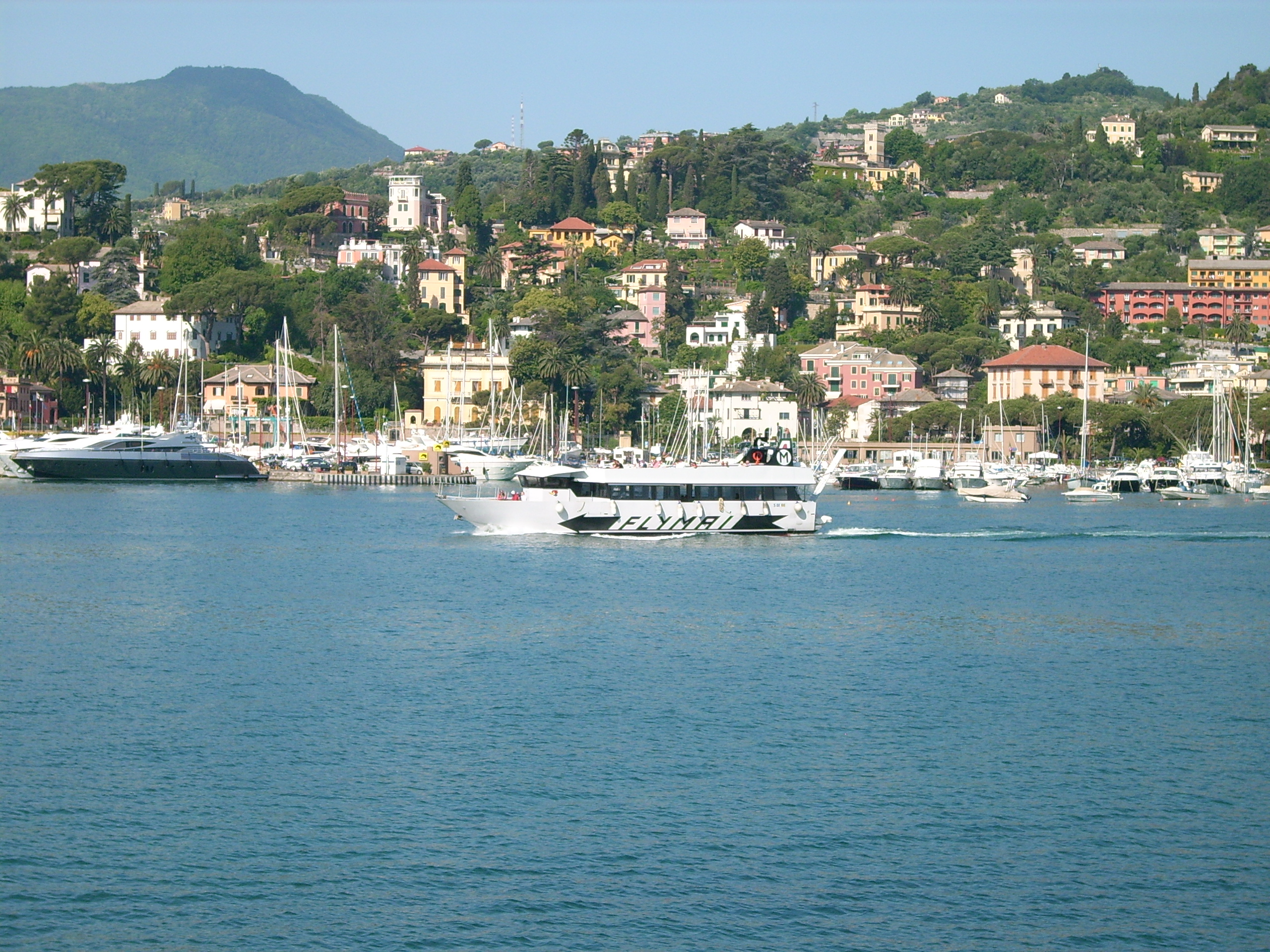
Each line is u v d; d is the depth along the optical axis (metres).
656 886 68.50
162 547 189.38
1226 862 71.75
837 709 99.12
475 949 62.47
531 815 76.88
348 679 106.38
